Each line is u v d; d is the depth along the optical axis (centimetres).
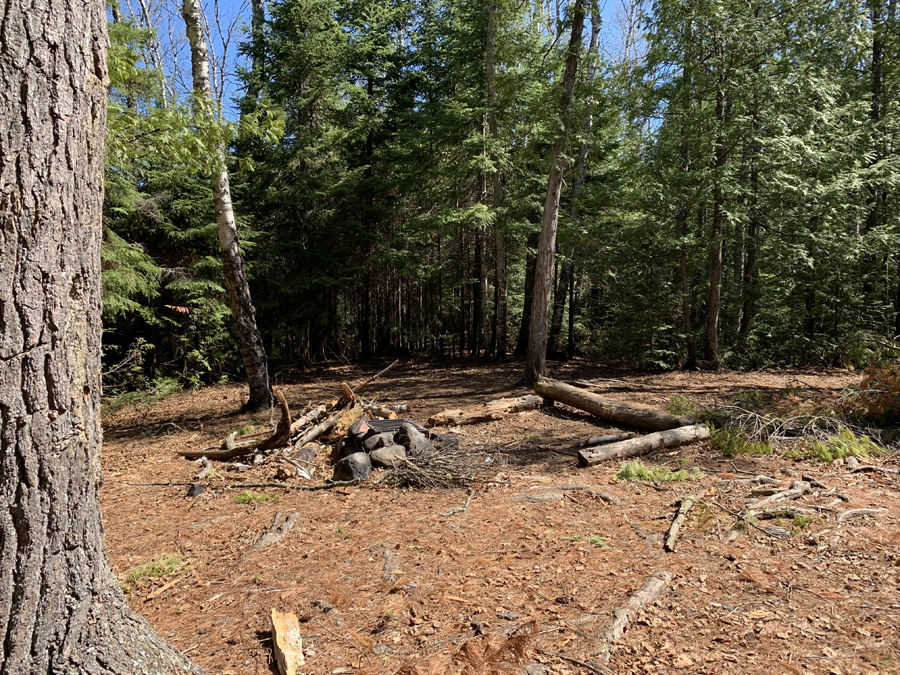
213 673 267
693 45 1227
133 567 412
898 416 662
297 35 1589
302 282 1620
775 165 1202
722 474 539
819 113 1178
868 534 379
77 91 185
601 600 312
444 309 2144
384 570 368
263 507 528
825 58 1216
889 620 278
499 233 1684
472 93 1627
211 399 1238
